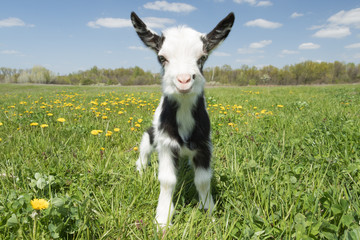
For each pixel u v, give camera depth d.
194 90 0.53
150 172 0.67
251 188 0.54
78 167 0.68
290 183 0.55
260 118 1.20
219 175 0.63
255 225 0.43
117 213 0.49
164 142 0.56
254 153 0.73
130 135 0.97
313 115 1.21
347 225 0.38
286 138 0.86
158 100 2.01
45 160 0.69
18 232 0.40
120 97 2.58
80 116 1.27
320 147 0.72
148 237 0.45
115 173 0.64
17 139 0.85
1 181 0.56
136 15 0.60
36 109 1.55
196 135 0.56
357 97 2.18
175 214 0.53
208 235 0.45
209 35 0.60
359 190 0.49
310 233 0.39
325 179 0.57
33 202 0.40
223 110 1.47
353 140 0.77
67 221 0.42
